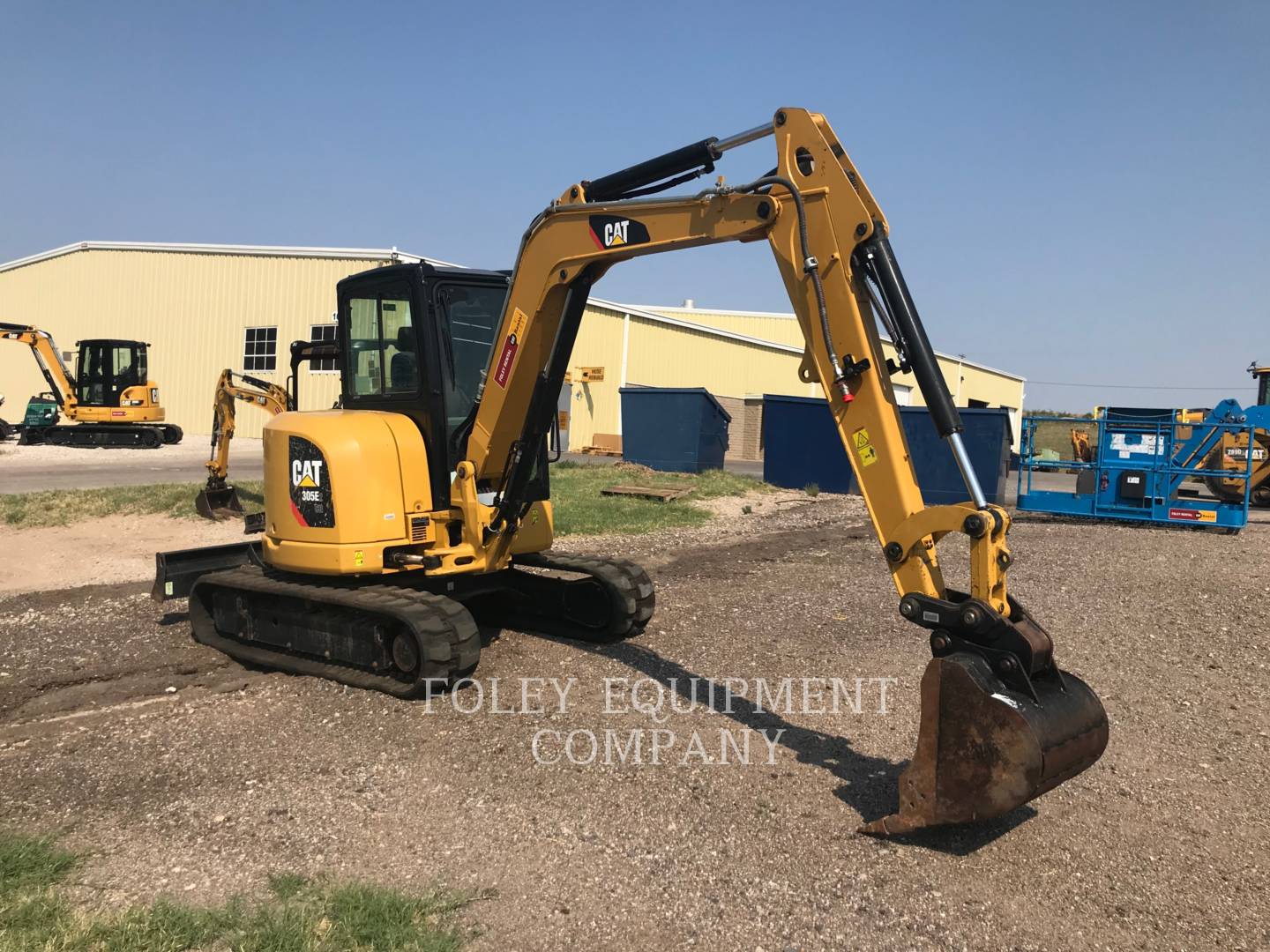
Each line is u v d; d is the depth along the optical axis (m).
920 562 4.36
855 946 3.45
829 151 4.46
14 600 9.02
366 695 6.12
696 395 20.09
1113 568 10.20
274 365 29.80
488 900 3.71
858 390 4.47
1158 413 13.89
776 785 4.76
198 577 7.72
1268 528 13.91
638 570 7.37
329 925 3.47
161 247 31.42
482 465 6.46
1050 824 4.41
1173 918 3.67
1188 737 5.56
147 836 4.24
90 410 26.05
